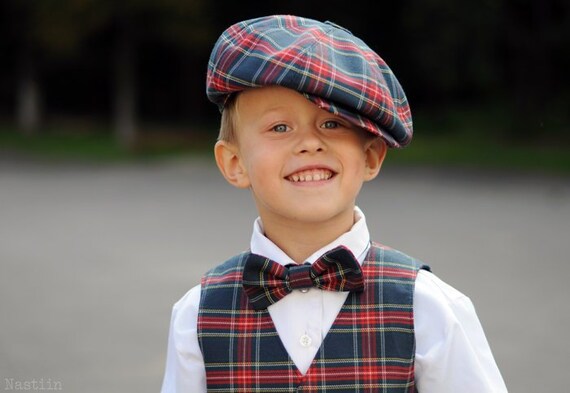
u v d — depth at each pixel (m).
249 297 2.54
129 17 27.27
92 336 7.16
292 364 2.46
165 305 8.13
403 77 32.16
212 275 2.70
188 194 17.09
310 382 2.44
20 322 7.60
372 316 2.47
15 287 8.95
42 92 34.22
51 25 26.19
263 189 2.44
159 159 25.62
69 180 20.17
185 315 2.64
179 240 11.49
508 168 21.72
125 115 28.86
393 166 22.61
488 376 2.44
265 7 31.19
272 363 2.48
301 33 2.38
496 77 29.98
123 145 28.05
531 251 10.51
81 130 31.38
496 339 6.89
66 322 7.59
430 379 2.43
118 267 9.86
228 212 14.26
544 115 27.88
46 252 10.86
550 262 9.81
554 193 16.83
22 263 10.20
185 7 26.48
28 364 6.47
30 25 27.56
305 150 2.38
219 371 2.52
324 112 2.40
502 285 8.67
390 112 2.39
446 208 14.67
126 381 6.12
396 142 2.47
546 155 23.45
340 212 2.47
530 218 13.39
